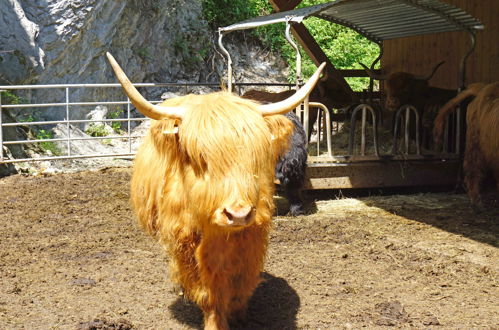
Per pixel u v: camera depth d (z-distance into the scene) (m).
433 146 10.74
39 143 13.73
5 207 8.89
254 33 22.33
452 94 10.83
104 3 15.67
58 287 5.39
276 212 8.42
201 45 20.05
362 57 21.06
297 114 9.12
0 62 14.14
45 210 8.71
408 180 9.41
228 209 3.41
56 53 15.24
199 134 3.54
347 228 7.46
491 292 5.25
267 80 21.58
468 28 9.92
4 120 13.41
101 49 16.22
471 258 6.23
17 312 4.77
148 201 4.40
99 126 16.16
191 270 4.04
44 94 15.30
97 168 13.34
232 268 4.03
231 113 3.61
